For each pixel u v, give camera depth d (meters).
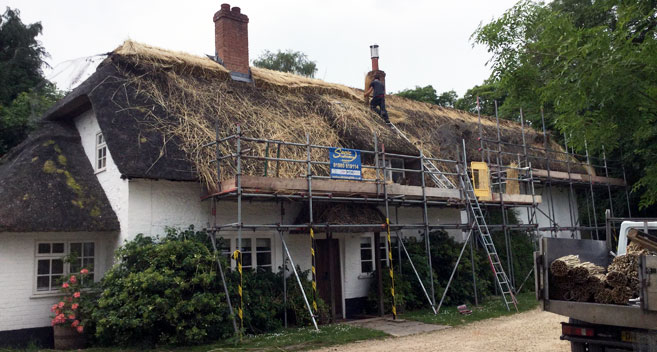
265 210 13.62
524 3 11.52
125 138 11.90
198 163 12.21
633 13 8.53
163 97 13.65
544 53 10.75
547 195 23.73
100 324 10.11
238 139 11.23
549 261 7.14
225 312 11.09
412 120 20.16
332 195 13.04
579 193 25.22
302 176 13.08
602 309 6.39
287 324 12.59
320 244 14.55
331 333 11.38
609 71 8.09
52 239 11.70
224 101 14.73
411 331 11.83
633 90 8.33
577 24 18.17
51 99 19.17
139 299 10.17
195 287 10.94
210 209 12.77
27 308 11.11
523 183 22.30
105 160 12.84
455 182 17.84
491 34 11.78
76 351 10.02
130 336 10.17
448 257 16.34
